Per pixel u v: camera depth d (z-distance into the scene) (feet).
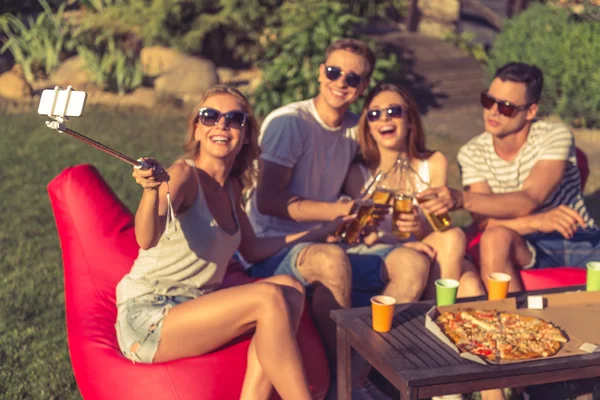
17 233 20.75
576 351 9.69
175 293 11.28
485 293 13.02
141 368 10.75
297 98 34.58
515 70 14.48
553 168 14.67
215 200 11.63
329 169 14.37
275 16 39.55
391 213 14.16
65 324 15.69
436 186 14.23
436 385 9.10
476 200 13.97
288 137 13.82
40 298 16.80
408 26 43.04
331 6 37.27
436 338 10.16
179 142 30.09
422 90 37.40
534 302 11.03
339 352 11.04
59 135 29.86
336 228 13.47
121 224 13.80
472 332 10.16
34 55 38.09
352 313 11.04
